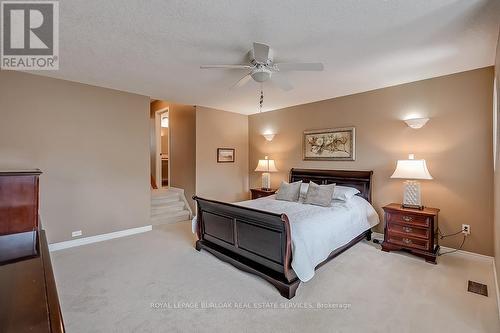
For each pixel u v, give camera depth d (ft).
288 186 14.03
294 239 8.05
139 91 13.92
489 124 10.00
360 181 13.53
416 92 11.86
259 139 19.99
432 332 6.17
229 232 10.13
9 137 10.57
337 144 14.82
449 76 10.93
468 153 10.50
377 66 10.05
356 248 11.77
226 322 6.62
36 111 11.18
